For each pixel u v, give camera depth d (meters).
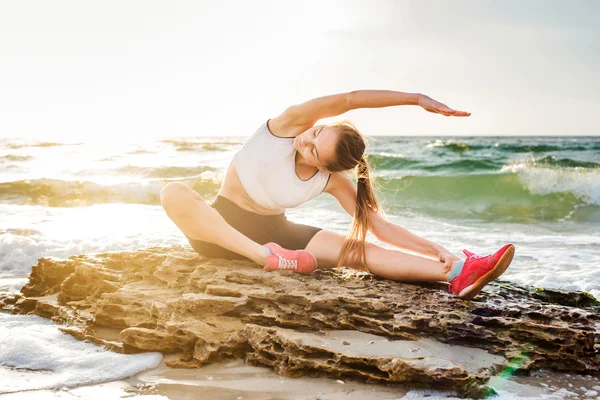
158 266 4.13
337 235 4.04
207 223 3.76
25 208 10.73
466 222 10.70
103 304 3.73
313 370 3.06
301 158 3.77
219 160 20.75
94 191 12.89
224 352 3.26
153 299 3.72
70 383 2.97
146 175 16.66
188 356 3.28
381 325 3.33
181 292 3.80
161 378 3.05
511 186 13.94
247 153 3.80
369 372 2.99
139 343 3.35
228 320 3.48
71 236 7.14
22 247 6.38
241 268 3.88
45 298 4.39
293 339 3.14
